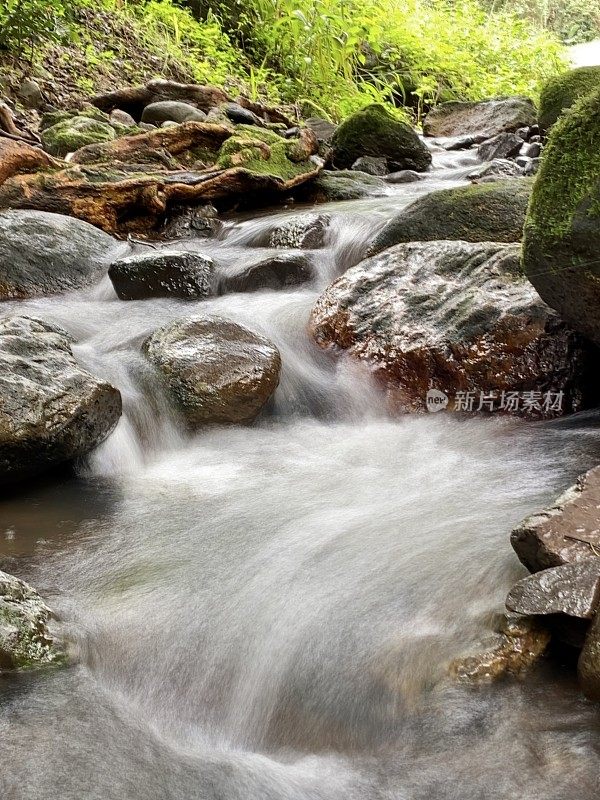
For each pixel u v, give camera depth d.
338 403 3.33
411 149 6.71
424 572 2.17
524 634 1.91
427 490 2.63
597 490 2.09
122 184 4.88
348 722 1.84
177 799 1.63
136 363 3.21
